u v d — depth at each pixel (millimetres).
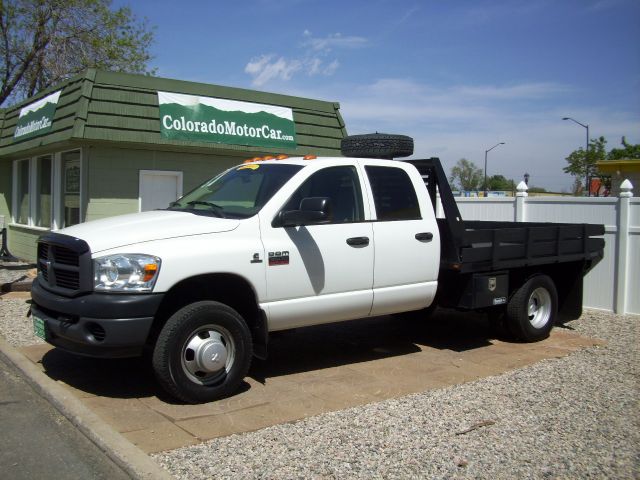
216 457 4168
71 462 4156
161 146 12062
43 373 5953
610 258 9766
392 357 7020
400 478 3916
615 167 25266
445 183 7043
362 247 6246
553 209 10461
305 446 4387
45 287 5531
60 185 13008
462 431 4711
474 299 7055
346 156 7590
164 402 5305
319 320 6086
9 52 22781
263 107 13453
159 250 5102
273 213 5746
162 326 5340
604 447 4453
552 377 6215
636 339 8047
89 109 11242
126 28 24797
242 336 5449
